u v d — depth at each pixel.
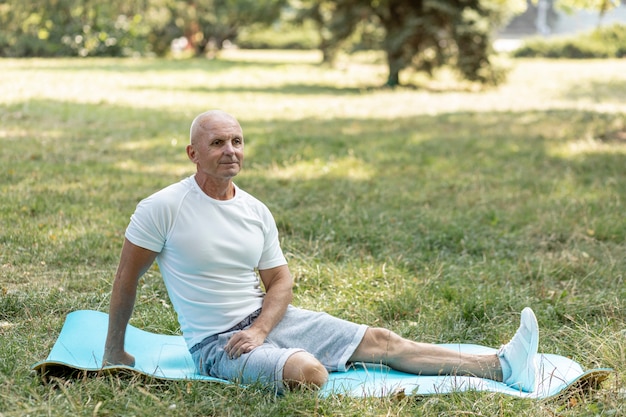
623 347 4.81
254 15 40.12
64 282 6.25
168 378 4.27
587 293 6.32
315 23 26.66
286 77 29.41
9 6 25.66
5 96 19.38
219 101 20.50
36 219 7.98
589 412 4.07
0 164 10.52
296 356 4.16
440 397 4.13
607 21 60.38
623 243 7.80
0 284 6.16
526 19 63.22
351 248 7.38
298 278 6.39
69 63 33.06
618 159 11.94
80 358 4.53
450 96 23.19
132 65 33.03
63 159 11.35
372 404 4.02
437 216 8.54
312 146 13.08
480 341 5.36
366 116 17.92
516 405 4.08
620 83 27.88
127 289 4.38
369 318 5.71
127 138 13.65
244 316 4.44
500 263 7.15
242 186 10.00
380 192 9.82
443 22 24.12
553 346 5.13
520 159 12.27
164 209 4.35
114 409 3.98
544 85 27.27
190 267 4.38
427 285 6.36
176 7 37.34
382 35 25.31
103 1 27.80
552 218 8.52
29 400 3.99
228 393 4.14
